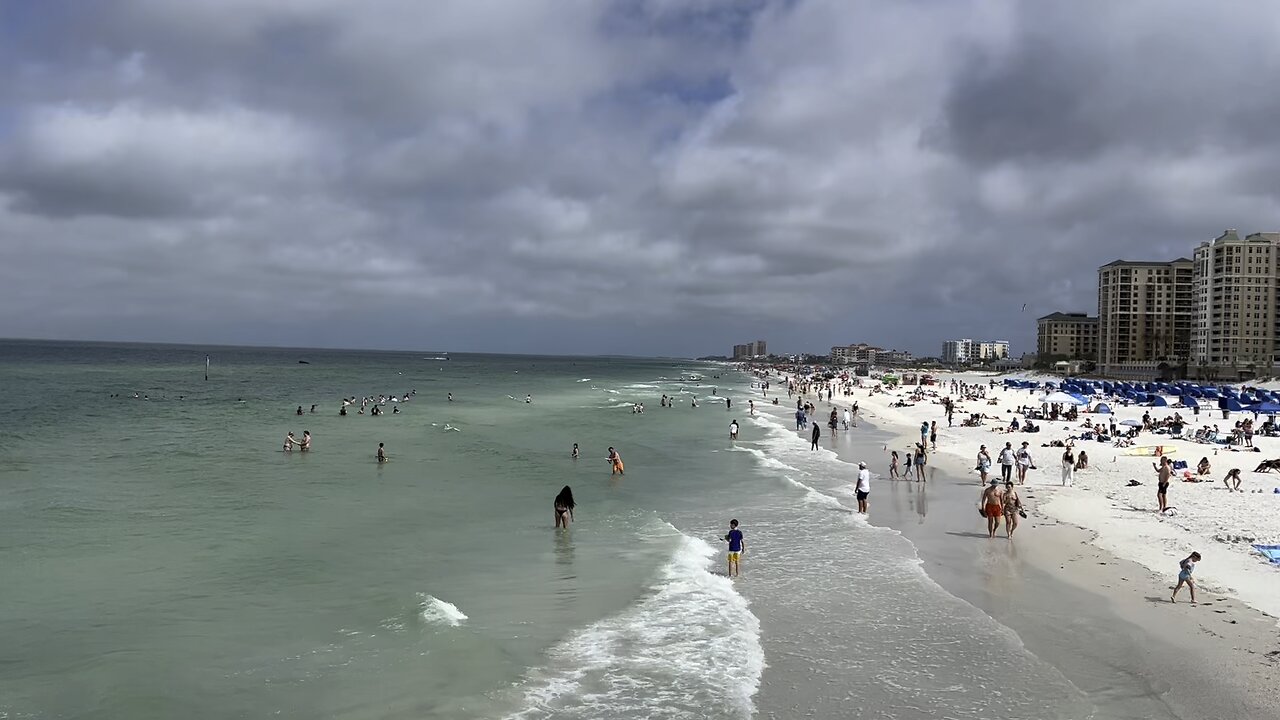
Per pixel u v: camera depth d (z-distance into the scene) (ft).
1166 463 78.02
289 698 36.29
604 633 45.14
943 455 132.05
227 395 288.92
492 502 86.07
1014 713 35.09
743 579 56.18
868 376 655.35
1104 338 651.25
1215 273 537.24
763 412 246.47
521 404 273.33
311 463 117.08
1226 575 55.36
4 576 55.21
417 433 165.17
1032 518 76.23
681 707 35.73
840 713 35.17
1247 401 231.91
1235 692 36.91
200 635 44.14
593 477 105.29
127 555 61.46
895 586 54.19
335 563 59.72
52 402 234.99
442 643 43.06
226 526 72.59
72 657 40.83
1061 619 47.14
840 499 89.66
